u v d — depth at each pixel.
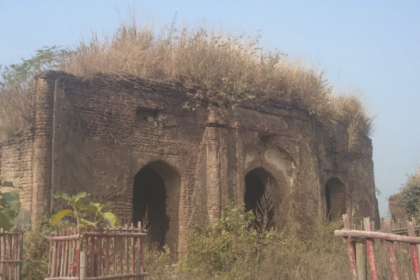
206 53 13.62
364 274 6.38
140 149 12.03
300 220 14.89
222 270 11.45
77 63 12.69
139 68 12.91
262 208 15.12
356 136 18.45
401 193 20.44
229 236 12.05
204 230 12.59
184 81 13.27
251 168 14.12
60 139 10.73
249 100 14.07
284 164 15.06
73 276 6.72
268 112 14.59
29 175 10.73
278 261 11.38
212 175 13.09
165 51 13.68
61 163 10.67
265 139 14.63
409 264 7.61
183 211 12.59
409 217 19.23
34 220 10.29
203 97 13.32
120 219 11.41
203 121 13.30
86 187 10.97
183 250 12.35
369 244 6.20
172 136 12.66
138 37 13.97
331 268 10.97
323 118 16.55
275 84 14.85
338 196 17.86
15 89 12.33
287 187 14.97
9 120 11.87
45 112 10.69
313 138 15.85
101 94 11.53
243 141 13.84
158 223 14.69
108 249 6.99
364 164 18.86
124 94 11.93
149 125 12.29
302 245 13.27
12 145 11.27
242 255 11.74
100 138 11.36
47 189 10.45
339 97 18.22
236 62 14.11
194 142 13.05
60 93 10.86
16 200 7.66
